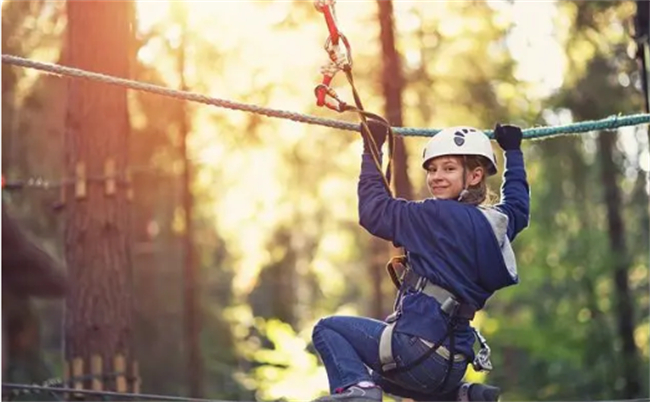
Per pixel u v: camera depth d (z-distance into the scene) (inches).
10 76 806.5
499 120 882.8
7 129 840.9
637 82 959.6
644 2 477.4
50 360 1131.9
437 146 301.4
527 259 1234.0
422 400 306.8
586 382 1205.1
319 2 320.5
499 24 853.2
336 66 320.2
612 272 1184.2
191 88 775.7
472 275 293.7
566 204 1232.2
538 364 1245.1
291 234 1279.5
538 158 1151.6
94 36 569.3
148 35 731.4
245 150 879.7
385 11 712.4
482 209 298.0
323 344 303.4
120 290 566.9
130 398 547.8
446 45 847.7
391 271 305.1
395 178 679.1
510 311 1323.8
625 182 1272.1
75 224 568.4
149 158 897.5
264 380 922.7
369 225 302.0
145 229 1072.2
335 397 293.6
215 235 1263.5
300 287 1576.0
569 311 1226.6
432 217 294.8
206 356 1198.9
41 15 762.8
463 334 296.4
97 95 569.3
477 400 299.7
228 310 1282.0
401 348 292.7
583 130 382.6
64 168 587.2
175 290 1204.5
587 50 935.7
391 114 701.9
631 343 1160.8
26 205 904.9
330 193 1097.4
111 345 561.0
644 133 1023.0
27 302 852.6
